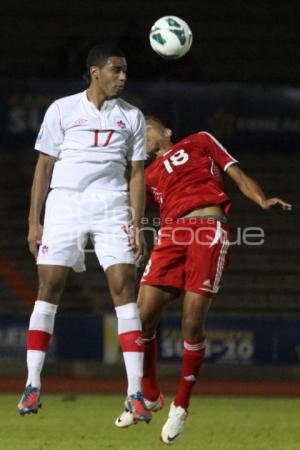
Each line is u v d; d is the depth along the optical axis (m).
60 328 59.22
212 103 62.34
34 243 23.33
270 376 59.28
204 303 26.30
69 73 66.69
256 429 31.53
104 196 22.97
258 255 69.88
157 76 65.62
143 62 65.38
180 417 25.98
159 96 61.53
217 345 59.53
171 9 79.06
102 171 23.02
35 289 67.12
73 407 39.25
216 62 76.38
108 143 23.05
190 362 26.23
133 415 22.88
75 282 66.88
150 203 28.19
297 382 56.00
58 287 23.06
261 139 63.09
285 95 63.25
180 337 59.03
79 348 59.25
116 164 23.16
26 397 22.52
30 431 30.23
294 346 59.44
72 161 23.02
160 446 26.55
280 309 66.75
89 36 76.25
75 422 33.19
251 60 76.88
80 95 23.42
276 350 59.47
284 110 63.25
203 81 67.88
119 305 23.05
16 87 61.75
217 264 26.45
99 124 23.05
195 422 33.62
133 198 23.52
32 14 78.50
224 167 27.34
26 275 67.94
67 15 78.44
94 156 22.98
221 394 49.00
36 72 74.56
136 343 23.02
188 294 26.41
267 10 79.94
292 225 71.25
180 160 27.42
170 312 65.75
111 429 31.08
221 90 62.50
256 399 45.41
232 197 72.69
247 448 26.22
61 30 77.50
